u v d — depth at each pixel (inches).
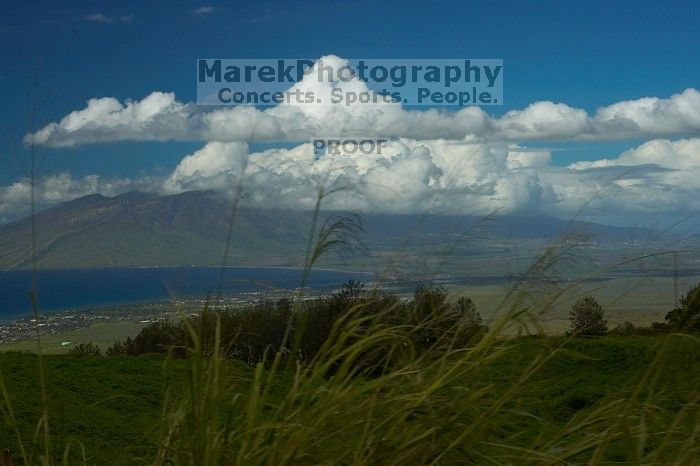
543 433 120.3
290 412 111.0
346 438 110.3
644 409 115.6
